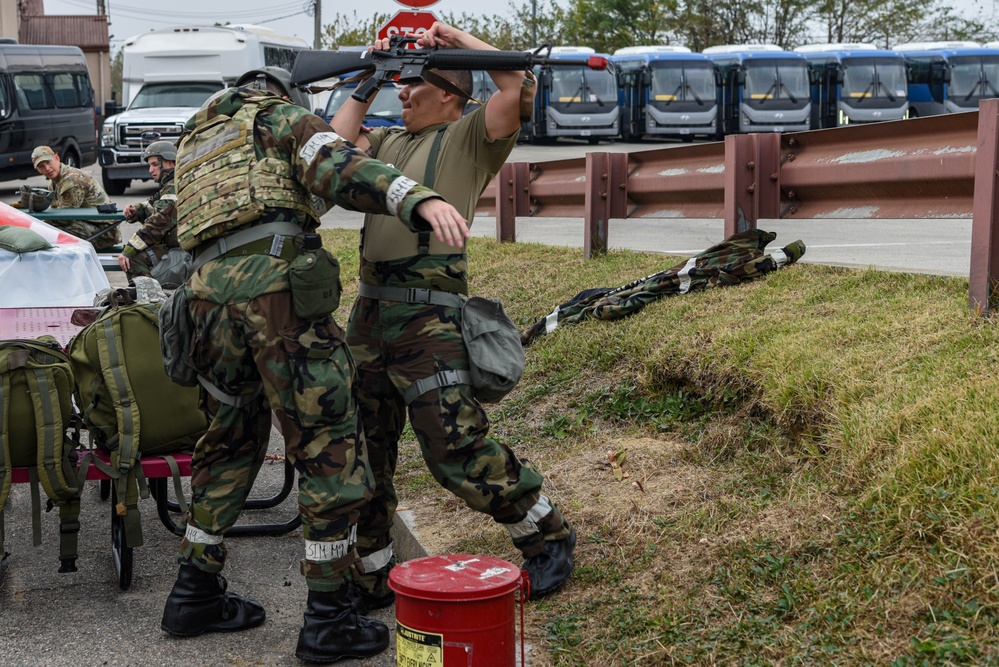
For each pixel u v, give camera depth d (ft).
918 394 12.00
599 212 23.80
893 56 115.75
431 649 9.27
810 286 17.30
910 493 10.33
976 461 10.27
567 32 194.90
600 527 12.80
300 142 10.93
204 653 11.74
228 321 10.99
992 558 9.18
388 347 11.85
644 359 16.21
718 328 16.05
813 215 18.35
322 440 11.10
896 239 33.58
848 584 9.92
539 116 110.11
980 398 11.33
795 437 13.12
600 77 109.60
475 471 11.60
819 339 14.55
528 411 16.96
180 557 12.07
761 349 14.70
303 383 10.89
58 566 14.47
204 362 11.37
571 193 25.67
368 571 12.80
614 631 10.75
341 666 11.31
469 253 27.89
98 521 16.51
